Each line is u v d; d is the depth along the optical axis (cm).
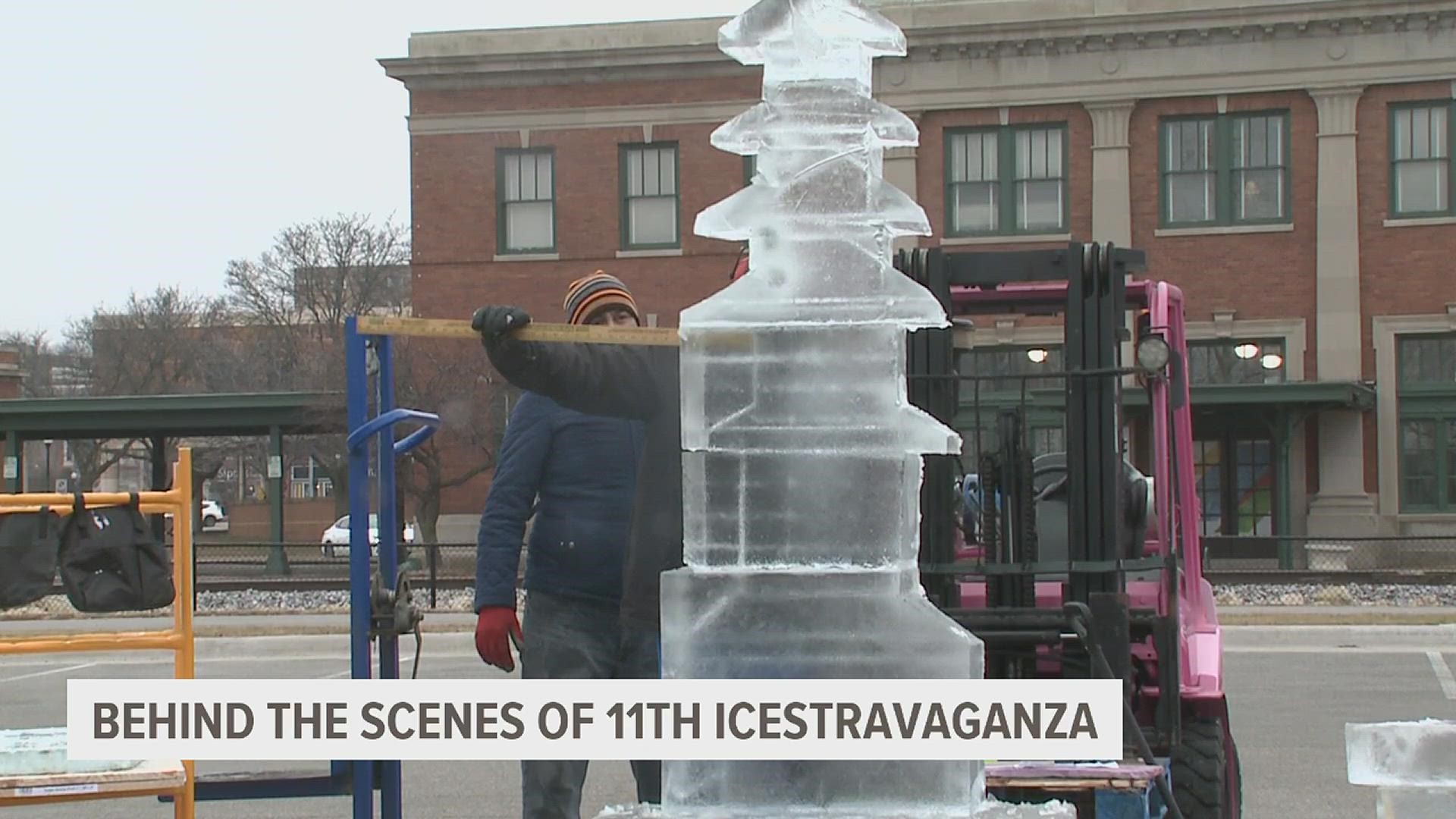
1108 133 2984
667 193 3175
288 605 2127
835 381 280
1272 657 1553
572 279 3183
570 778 498
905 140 283
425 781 950
